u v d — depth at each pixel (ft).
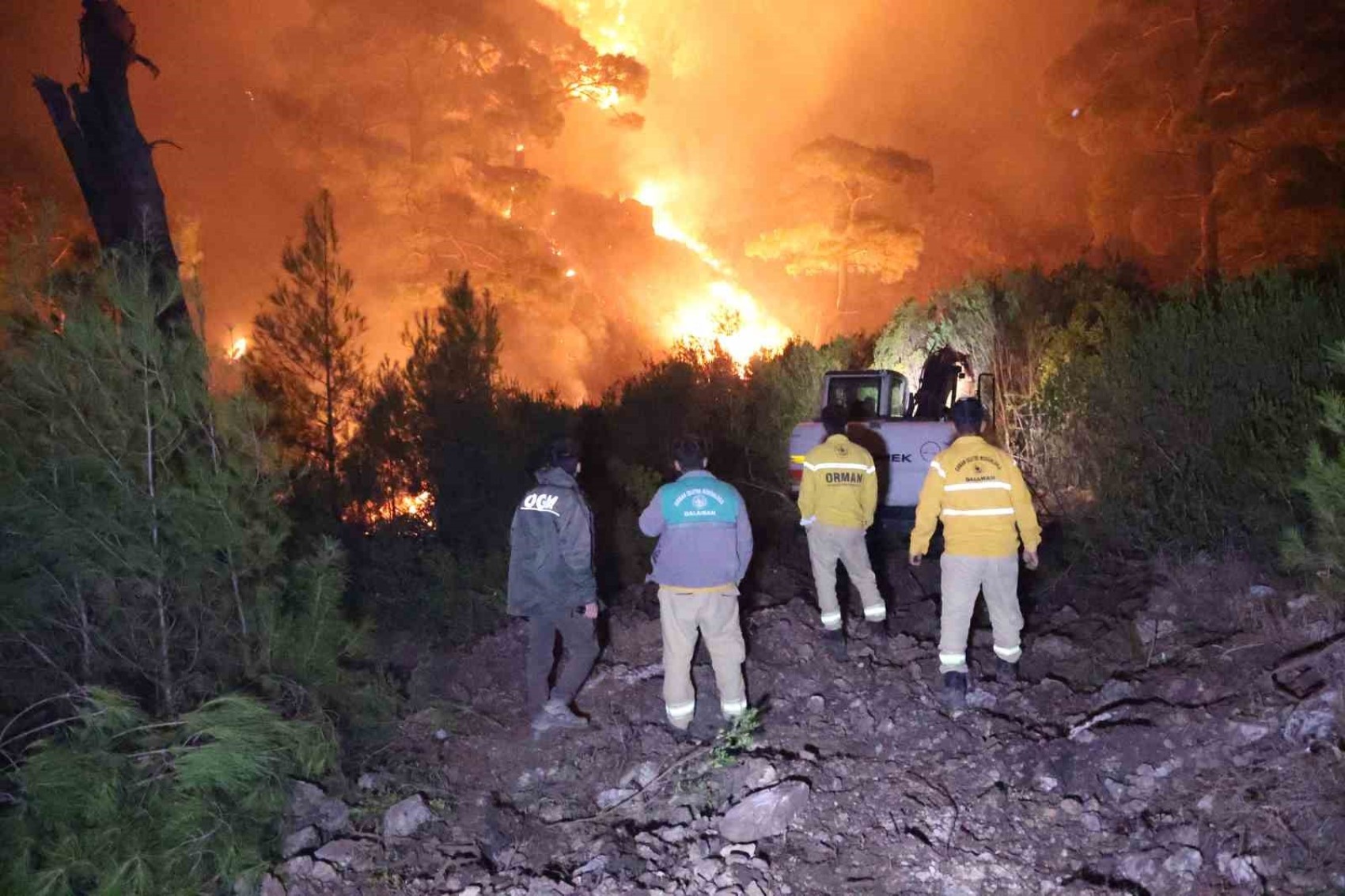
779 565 29.96
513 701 20.74
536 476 19.06
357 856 15.58
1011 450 34.37
